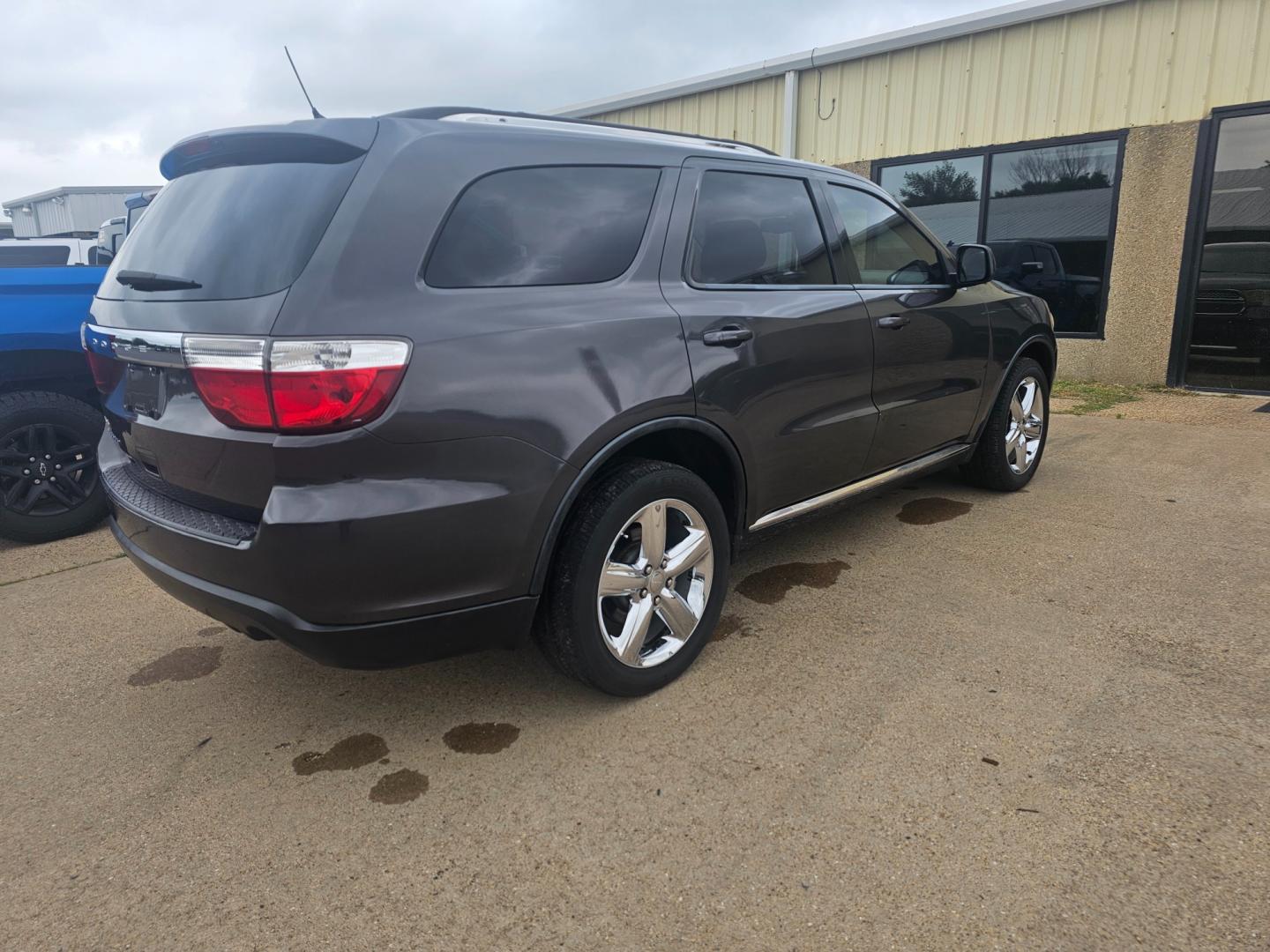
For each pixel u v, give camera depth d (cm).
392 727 252
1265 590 319
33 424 421
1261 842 187
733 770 223
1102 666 267
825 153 935
